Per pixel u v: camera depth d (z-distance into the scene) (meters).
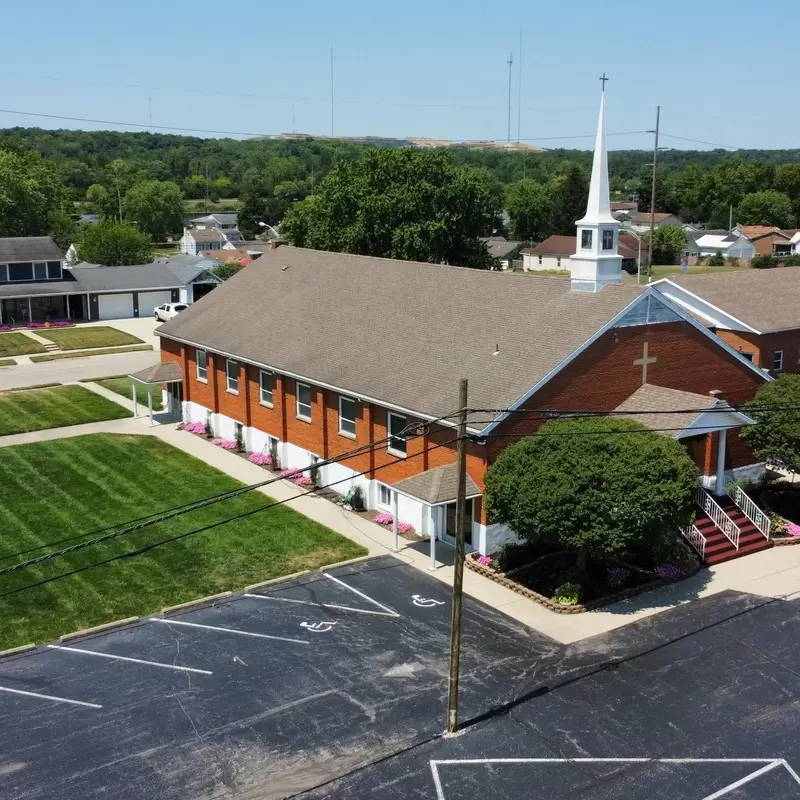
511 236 172.38
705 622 25.27
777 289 51.19
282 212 194.75
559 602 25.98
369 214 63.56
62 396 52.00
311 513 33.66
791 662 23.12
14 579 27.69
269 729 20.16
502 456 26.67
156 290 83.12
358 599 26.64
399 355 34.06
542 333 30.91
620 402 31.12
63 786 18.22
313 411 36.34
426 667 22.80
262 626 24.98
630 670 22.66
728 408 29.55
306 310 40.88
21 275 78.50
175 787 18.23
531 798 17.94
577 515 24.41
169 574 28.22
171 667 22.81
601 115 31.41
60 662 23.06
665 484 24.78
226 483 36.81
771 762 19.06
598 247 31.59
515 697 21.42
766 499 34.31
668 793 18.08
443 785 18.33
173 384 47.78
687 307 48.72
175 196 176.25
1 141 123.81
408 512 32.16
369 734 19.98
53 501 34.56
